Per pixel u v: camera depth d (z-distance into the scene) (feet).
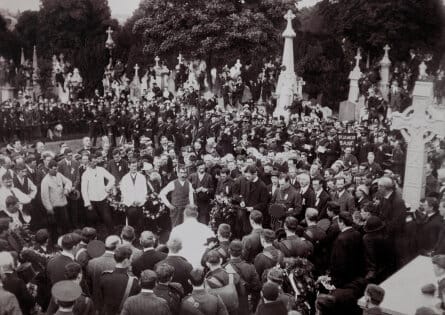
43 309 24.23
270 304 19.39
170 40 134.10
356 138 65.21
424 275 24.23
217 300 19.53
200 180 43.04
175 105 100.17
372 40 156.15
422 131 42.37
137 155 51.06
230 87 125.39
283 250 24.75
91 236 26.14
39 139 92.12
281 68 107.34
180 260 22.84
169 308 18.92
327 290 25.72
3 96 126.00
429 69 152.46
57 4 144.56
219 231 25.26
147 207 41.91
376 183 40.19
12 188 37.09
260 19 134.10
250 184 38.93
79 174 43.73
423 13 152.56
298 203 36.68
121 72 140.36
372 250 25.99
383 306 20.72
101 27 151.43
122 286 21.08
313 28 171.22
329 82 140.05
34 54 137.80
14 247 27.14
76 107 101.60
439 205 33.91
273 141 60.54
